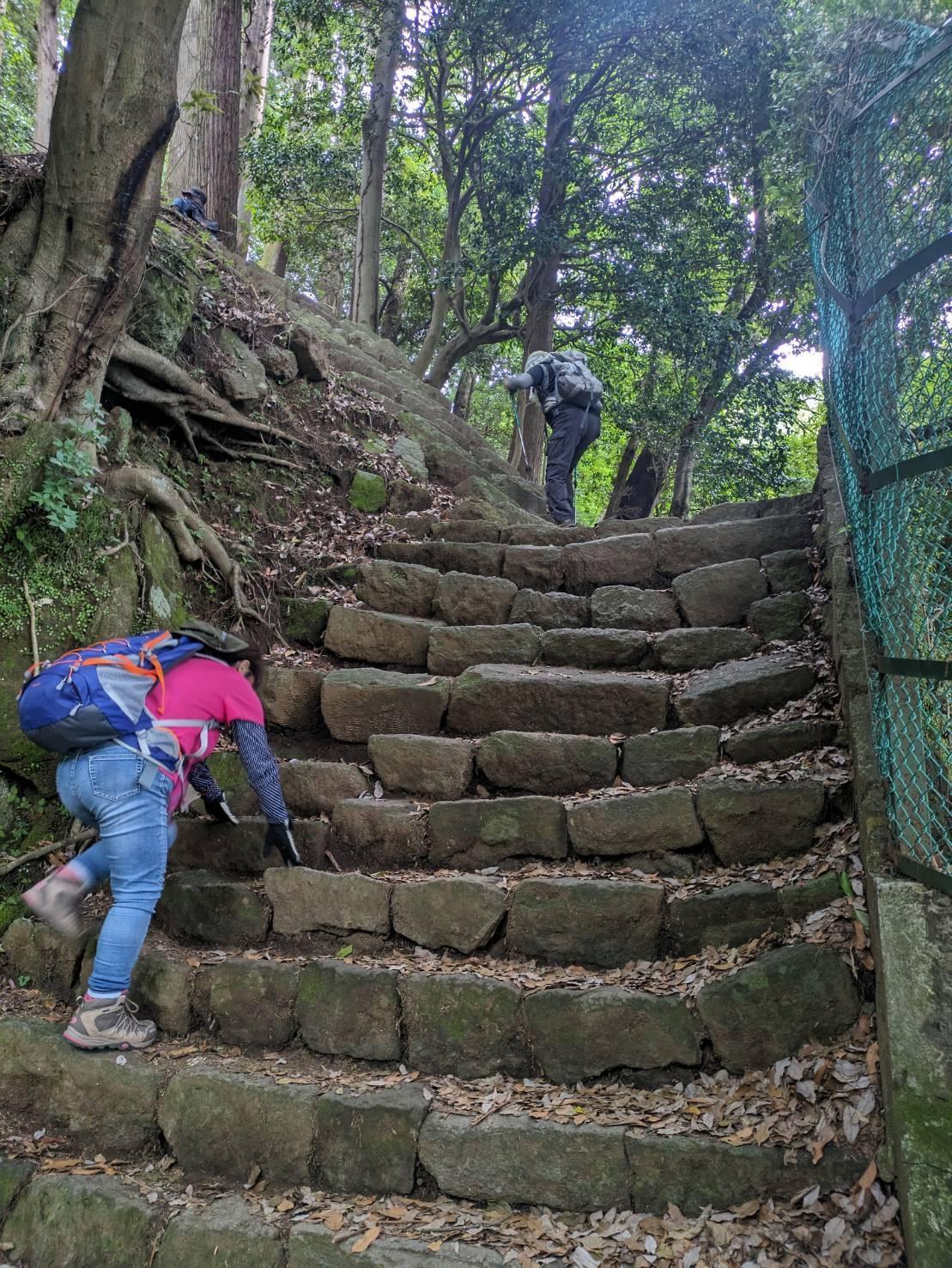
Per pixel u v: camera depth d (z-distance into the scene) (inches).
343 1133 90.7
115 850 100.0
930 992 76.9
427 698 150.7
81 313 143.9
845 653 119.8
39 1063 100.1
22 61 407.2
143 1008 107.2
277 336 250.1
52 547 133.9
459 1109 92.0
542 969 105.8
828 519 158.1
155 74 135.0
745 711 140.4
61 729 97.9
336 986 103.3
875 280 107.0
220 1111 94.0
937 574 97.3
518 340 578.9
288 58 451.2
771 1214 77.9
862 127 115.1
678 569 188.4
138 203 142.7
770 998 92.3
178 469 190.2
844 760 117.5
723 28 364.2
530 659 166.9
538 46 390.9
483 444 341.4
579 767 133.6
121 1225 86.4
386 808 128.3
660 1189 82.6
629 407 462.6
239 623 169.5
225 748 143.7
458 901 111.0
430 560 203.0
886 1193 76.4
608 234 439.2
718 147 410.3
